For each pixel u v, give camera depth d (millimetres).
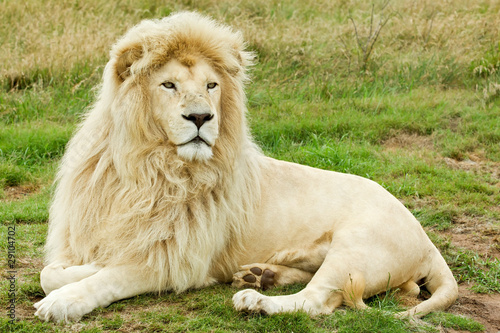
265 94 18172
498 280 8648
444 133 15836
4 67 18766
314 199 8047
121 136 7289
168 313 6902
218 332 6480
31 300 7402
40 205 11398
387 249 7582
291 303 6887
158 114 7277
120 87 7340
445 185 12531
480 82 19672
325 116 16766
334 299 7230
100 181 7488
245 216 7836
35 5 22234
